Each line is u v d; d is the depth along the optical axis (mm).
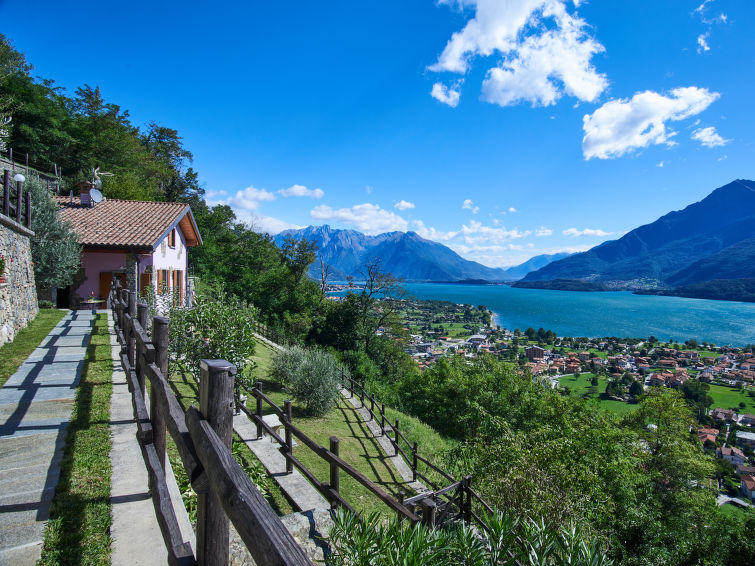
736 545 11945
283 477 5738
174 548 1658
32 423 4238
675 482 17250
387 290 32938
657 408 19062
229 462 1152
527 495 5793
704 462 17688
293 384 12547
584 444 11016
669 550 11070
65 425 4211
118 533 2555
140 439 2717
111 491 3025
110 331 9633
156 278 17047
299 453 9125
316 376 12320
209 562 1383
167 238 18703
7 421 4270
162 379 2508
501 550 2494
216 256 37281
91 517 2693
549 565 2480
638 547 10148
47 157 32156
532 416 20062
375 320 34500
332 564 2377
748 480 28969
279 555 860
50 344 8047
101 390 5371
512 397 21484
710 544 12227
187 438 1544
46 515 2691
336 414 13008
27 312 10164
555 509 5527
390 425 11961
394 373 33844
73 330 9609
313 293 39375
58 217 13992
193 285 25250
